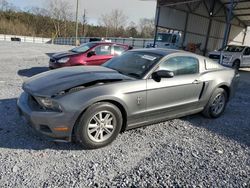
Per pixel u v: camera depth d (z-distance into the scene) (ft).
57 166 9.05
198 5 79.61
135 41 117.19
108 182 8.31
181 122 14.75
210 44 90.02
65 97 9.70
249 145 12.19
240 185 8.70
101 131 10.53
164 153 10.64
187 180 8.74
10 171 8.50
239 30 95.76
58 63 24.71
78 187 7.93
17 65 32.12
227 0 78.07
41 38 198.80
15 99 16.05
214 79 14.92
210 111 15.51
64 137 9.88
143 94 11.41
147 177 8.75
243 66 49.65
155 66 12.21
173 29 75.97
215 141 12.37
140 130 12.92
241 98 22.84
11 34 205.36
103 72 12.03
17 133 11.30
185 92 13.33
